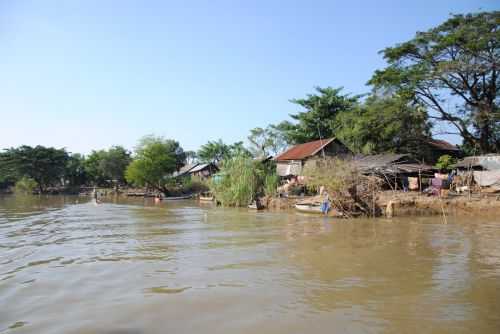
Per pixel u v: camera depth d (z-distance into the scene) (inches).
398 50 1503.4
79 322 311.7
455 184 1226.6
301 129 2105.1
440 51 1445.6
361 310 335.0
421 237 693.3
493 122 1440.7
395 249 589.9
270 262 510.9
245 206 1464.1
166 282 421.1
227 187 1539.1
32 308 343.6
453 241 652.1
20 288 402.0
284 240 677.9
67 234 785.6
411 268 474.0
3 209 1512.1
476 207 1011.9
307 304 350.6
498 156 1291.8
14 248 628.7
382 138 1626.5
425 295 372.2
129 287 402.9
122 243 667.4
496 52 1369.3
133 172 2514.8
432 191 1149.1
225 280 427.2
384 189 1369.3
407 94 1536.7
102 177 3595.0
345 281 421.7
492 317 315.6
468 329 293.1
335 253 564.4
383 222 904.9
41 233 804.6
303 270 468.8
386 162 1289.4
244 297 369.7
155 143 2608.3
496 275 439.5
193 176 2610.7
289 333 289.4
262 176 1513.3
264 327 300.4
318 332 290.5
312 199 1219.2
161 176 2534.5
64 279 434.9
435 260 514.9
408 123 1536.7
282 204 1289.4
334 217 1013.8
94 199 1959.9
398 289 391.9
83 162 3659.0
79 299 366.6
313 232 767.1
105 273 460.4
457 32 1343.5
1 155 3361.2
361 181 1018.1
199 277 439.8
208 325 304.7
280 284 411.2
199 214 1211.9
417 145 1654.8
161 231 816.3
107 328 299.7
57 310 338.6
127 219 1080.2
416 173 1390.3
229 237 720.3
